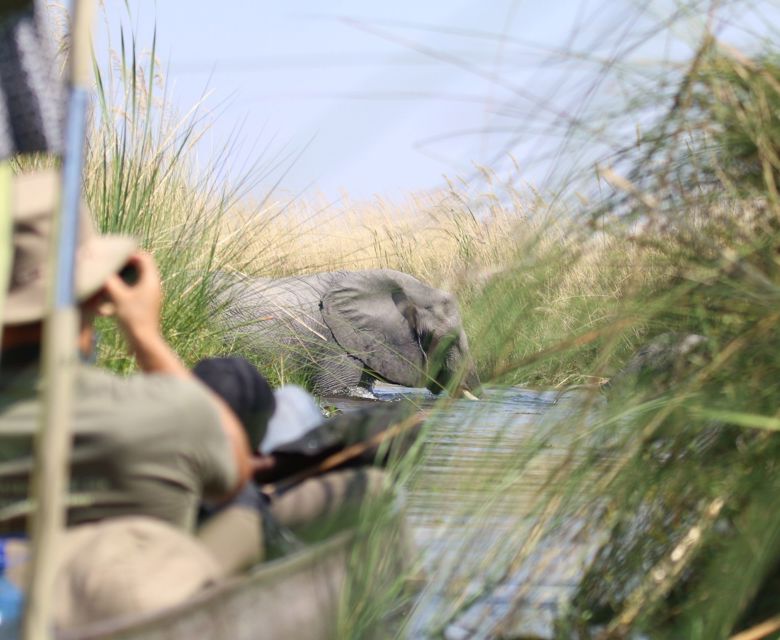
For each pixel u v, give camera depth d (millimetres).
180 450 9672
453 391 11539
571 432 11008
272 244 33469
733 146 11414
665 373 11383
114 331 19984
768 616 10578
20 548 9750
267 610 9555
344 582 10633
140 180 24562
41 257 9758
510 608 11000
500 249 11586
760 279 10703
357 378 45250
